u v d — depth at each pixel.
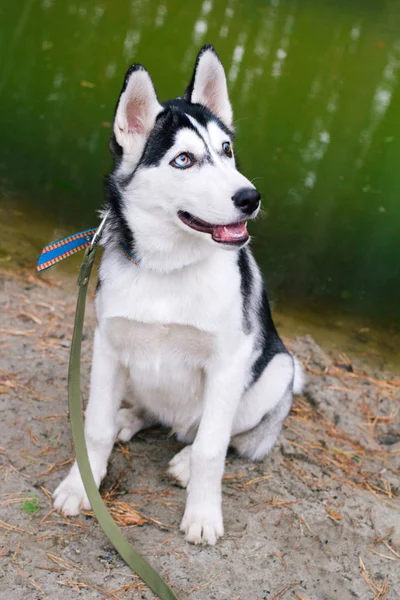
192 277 2.99
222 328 3.03
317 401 4.38
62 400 3.94
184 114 2.92
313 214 7.51
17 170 7.18
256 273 3.47
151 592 2.73
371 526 3.30
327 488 3.56
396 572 3.03
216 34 13.59
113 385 3.24
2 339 4.41
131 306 3.02
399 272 6.68
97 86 9.67
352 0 19.45
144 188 2.89
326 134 9.96
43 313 4.81
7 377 4.04
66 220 6.38
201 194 2.76
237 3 16.67
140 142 2.97
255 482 3.55
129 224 2.97
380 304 6.07
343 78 12.84
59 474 3.40
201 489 3.12
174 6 15.20
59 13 12.88
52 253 3.01
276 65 12.62
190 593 2.76
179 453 3.57
